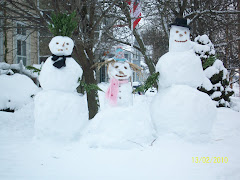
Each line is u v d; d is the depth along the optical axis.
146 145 4.73
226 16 11.51
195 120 5.02
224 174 3.38
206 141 5.07
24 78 11.41
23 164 3.79
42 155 4.26
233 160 3.97
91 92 8.13
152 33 16.25
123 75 5.51
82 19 7.32
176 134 5.04
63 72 5.19
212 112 5.16
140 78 5.78
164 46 16.69
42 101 5.07
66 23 5.52
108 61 5.63
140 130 4.84
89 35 7.37
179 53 5.50
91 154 4.31
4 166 3.70
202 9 10.56
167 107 5.12
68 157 4.15
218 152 4.40
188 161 3.92
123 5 8.47
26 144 4.98
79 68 5.41
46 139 5.02
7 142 5.16
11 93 10.35
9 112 9.62
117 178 3.24
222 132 6.34
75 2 6.66
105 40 8.82
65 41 5.32
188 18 10.81
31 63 15.98
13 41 14.55
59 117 5.02
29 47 15.71
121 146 4.64
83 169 3.58
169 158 4.06
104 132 4.84
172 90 5.23
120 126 4.81
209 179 3.20
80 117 5.20
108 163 3.84
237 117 9.02
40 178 3.23
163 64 5.46
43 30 7.27
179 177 3.28
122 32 10.93
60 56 5.31
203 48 12.67
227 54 19.89
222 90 12.60
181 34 5.57
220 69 12.88
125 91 5.54
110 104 5.51
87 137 4.93
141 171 3.50
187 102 5.05
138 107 5.34
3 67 12.20
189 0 11.84
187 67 5.33
